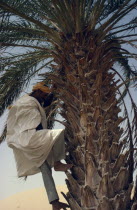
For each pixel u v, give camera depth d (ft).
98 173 18.66
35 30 26.13
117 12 23.25
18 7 22.20
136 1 23.27
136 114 27.14
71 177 18.93
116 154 19.79
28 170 18.07
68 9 22.13
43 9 24.66
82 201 18.19
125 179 18.84
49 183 17.49
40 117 18.62
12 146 18.53
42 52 28.04
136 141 26.13
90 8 26.43
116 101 21.31
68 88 21.27
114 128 20.47
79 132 20.18
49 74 21.71
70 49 22.20
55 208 17.35
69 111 20.81
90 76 21.33
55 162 18.89
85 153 19.01
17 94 28.37
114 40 23.82
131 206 18.57
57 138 17.97
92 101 20.61
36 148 17.63
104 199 17.69
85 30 22.68
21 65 27.48
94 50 21.97
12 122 18.98
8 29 24.64
